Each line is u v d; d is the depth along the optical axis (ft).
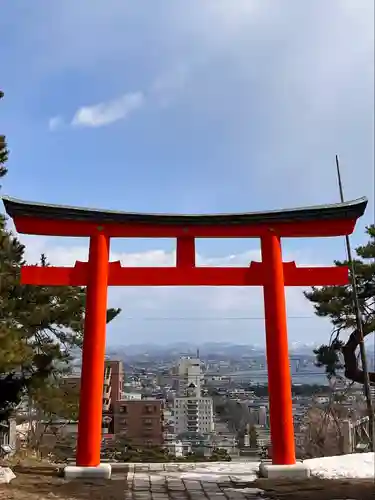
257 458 61.82
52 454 67.56
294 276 37.83
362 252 63.26
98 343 34.96
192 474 36.22
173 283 36.94
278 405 34.83
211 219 37.24
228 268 37.32
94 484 32.35
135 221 37.14
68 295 58.44
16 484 31.14
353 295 57.67
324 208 36.99
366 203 36.86
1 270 48.67
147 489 31.50
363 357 55.57
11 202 35.58
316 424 75.36
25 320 52.13
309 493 30.12
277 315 36.06
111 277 36.78
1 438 59.52
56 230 37.22
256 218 37.24
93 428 34.04
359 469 35.27
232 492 30.81
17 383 50.62
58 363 59.62
